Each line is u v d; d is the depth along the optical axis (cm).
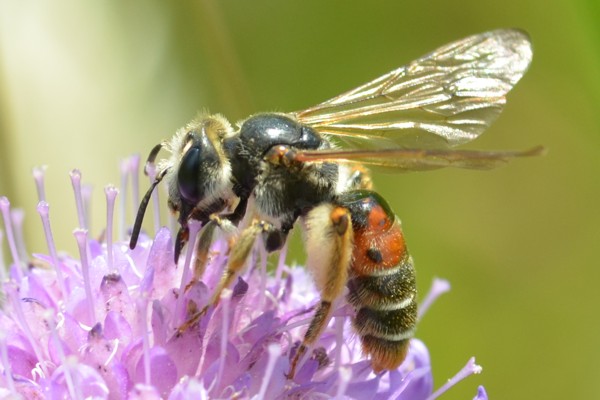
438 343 14
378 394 11
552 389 14
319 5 14
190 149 11
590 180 14
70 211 13
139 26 14
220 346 11
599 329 14
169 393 10
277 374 11
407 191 14
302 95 14
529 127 14
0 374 11
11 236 11
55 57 13
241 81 14
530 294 14
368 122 11
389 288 11
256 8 14
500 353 14
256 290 11
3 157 13
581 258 14
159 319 11
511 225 14
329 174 11
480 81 11
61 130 13
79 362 10
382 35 14
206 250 11
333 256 11
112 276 11
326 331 11
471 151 10
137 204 11
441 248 14
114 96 14
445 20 14
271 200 11
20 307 11
